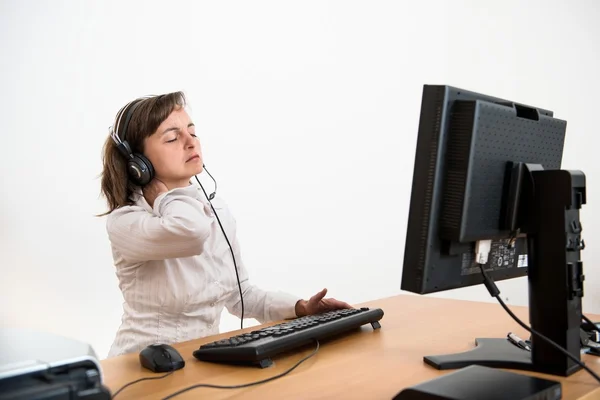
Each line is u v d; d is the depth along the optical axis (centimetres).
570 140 364
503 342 121
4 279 238
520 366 106
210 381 102
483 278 106
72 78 251
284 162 307
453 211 97
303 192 314
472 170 97
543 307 104
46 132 246
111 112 261
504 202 105
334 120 325
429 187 97
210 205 181
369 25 335
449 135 98
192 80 277
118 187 171
